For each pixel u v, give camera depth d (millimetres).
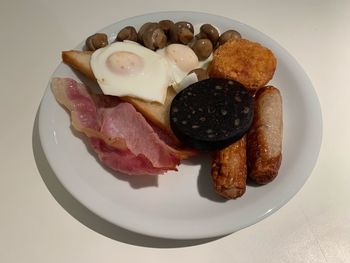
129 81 277
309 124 270
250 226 249
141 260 235
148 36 301
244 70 286
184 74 298
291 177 245
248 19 380
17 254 237
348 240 245
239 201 239
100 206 232
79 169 249
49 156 249
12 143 284
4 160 275
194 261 235
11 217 251
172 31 312
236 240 243
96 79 281
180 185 252
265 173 237
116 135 258
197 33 327
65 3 382
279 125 254
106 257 236
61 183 241
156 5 388
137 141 257
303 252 240
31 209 254
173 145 268
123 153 246
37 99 309
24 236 243
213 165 246
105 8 382
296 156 255
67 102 271
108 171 251
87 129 255
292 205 259
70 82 280
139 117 262
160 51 307
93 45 302
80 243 241
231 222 228
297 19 379
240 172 236
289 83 296
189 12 336
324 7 389
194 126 249
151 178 253
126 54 282
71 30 362
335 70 338
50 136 257
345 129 298
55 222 249
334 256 239
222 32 328
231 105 257
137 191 245
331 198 263
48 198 259
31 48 343
